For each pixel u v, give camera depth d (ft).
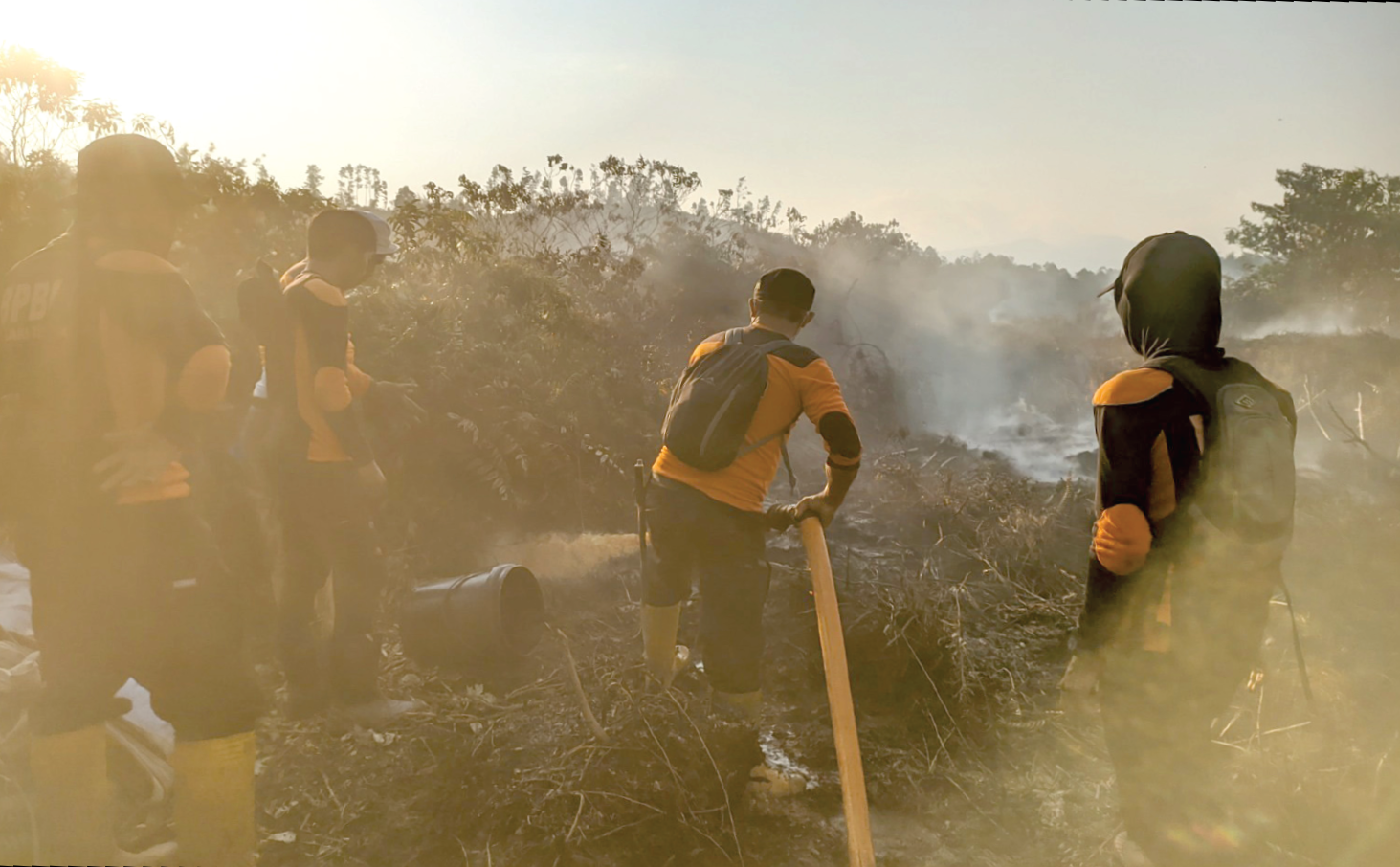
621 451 16.85
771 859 7.84
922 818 8.53
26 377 5.76
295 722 9.48
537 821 7.86
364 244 9.04
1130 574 6.70
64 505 5.69
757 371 8.55
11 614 9.37
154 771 7.93
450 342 15.81
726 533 8.78
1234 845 6.92
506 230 25.16
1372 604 12.52
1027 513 16.30
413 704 9.80
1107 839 8.06
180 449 6.04
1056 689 11.00
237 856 6.24
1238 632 6.59
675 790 8.11
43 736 5.85
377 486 9.26
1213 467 6.37
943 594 12.60
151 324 5.74
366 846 7.68
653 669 9.85
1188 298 6.82
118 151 5.87
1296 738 9.33
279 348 8.84
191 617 5.94
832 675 7.34
